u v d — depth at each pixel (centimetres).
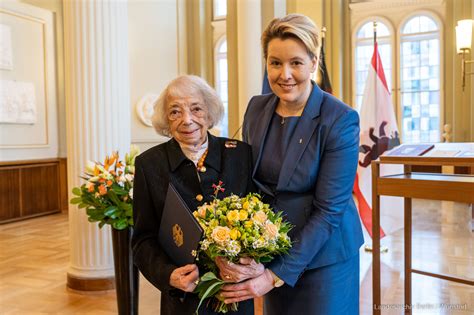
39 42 809
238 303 157
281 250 139
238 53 494
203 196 156
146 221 159
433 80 935
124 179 270
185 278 135
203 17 1120
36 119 802
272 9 505
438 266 425
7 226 714
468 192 192
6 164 735
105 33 399
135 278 291
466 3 877
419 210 720
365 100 501
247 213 135
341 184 150
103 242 399
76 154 397
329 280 160
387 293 361
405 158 214
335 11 949
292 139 158
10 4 750
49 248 564
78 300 377
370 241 538
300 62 149
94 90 396
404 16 947
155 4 1023
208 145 163
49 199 821
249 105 186
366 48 984
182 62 1074
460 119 880
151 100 998
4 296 388
